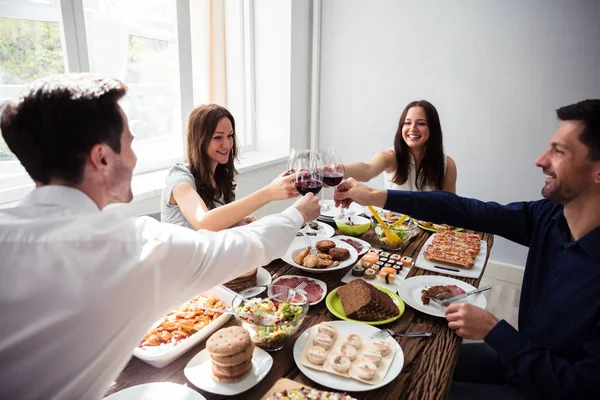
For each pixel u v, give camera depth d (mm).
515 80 2818
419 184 2443
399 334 1084
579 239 1048
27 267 646
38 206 694
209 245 817
